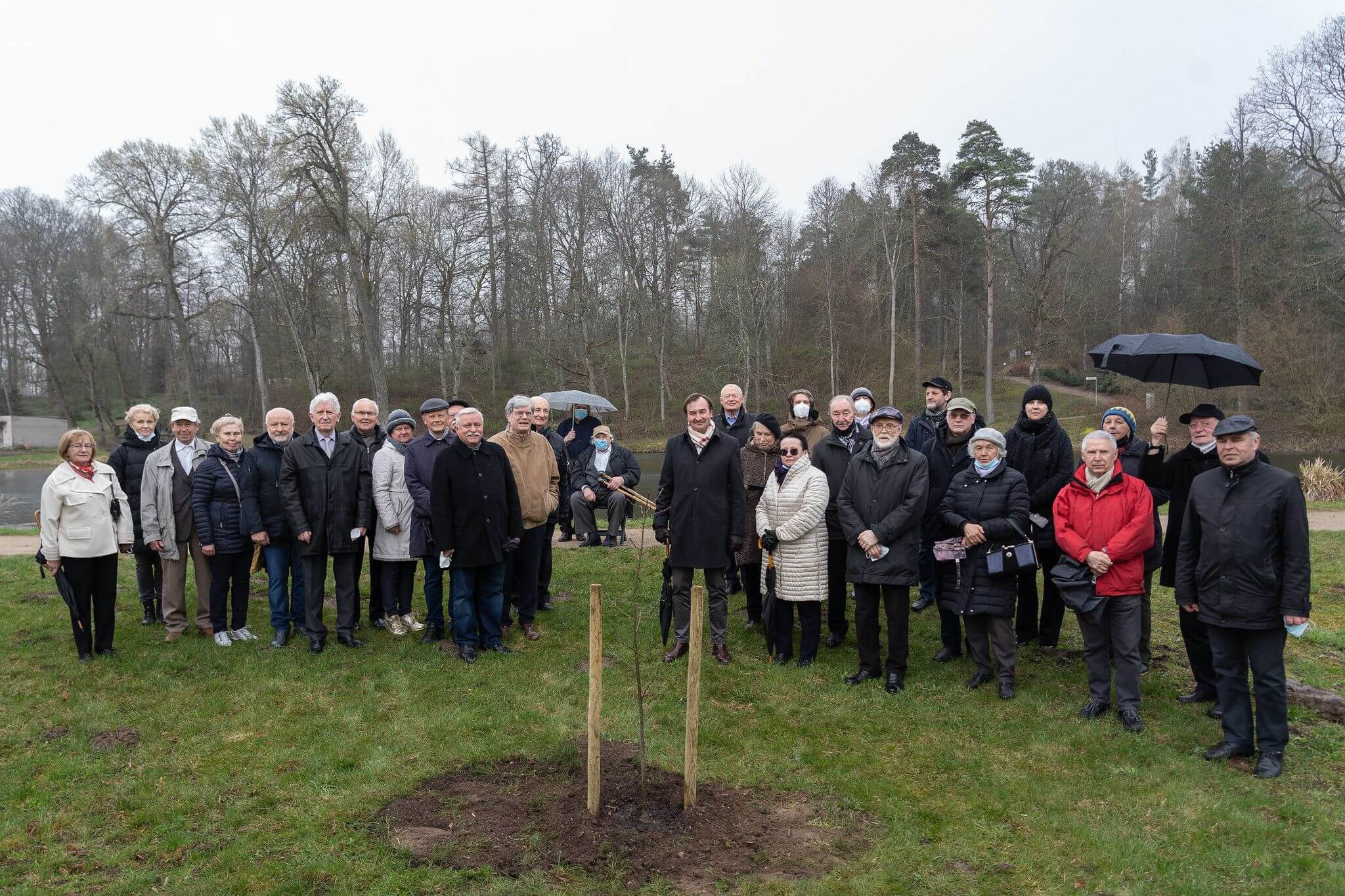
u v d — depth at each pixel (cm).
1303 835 401
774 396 4381
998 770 471
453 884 354
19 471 3756
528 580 707
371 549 714
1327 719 543
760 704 566
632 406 4544
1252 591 470
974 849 388
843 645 695
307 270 3475
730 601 811
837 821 415
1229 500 483
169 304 3725
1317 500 1702
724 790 443
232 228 3450
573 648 676
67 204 4438
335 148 3019
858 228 4362
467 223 3850
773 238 4772
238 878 362
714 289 4603
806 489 626
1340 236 2870
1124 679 534
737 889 353
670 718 536
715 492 627
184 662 637
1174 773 466
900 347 4759
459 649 658
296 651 663
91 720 532
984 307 4600
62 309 4397
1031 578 689
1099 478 545
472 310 3834
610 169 4650
